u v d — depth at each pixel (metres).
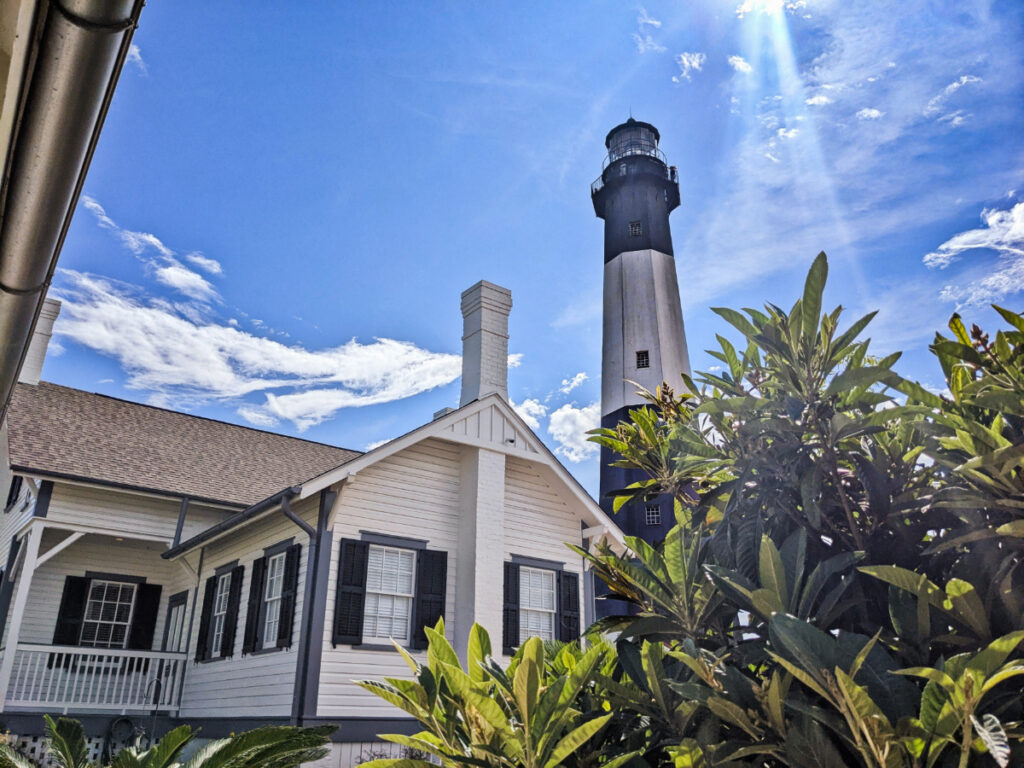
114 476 13.97
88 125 2.22
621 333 29.86
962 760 1.32
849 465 2.28
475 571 11.66
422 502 11.99
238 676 11.75
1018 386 1.85
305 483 10.38
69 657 13.93
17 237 2.67
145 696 13.40
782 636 1.57
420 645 11.12
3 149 2.29
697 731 1.89
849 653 1.56
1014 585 1.71
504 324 14.88
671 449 2.52
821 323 2.08
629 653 2.17
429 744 2.05
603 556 2.25
